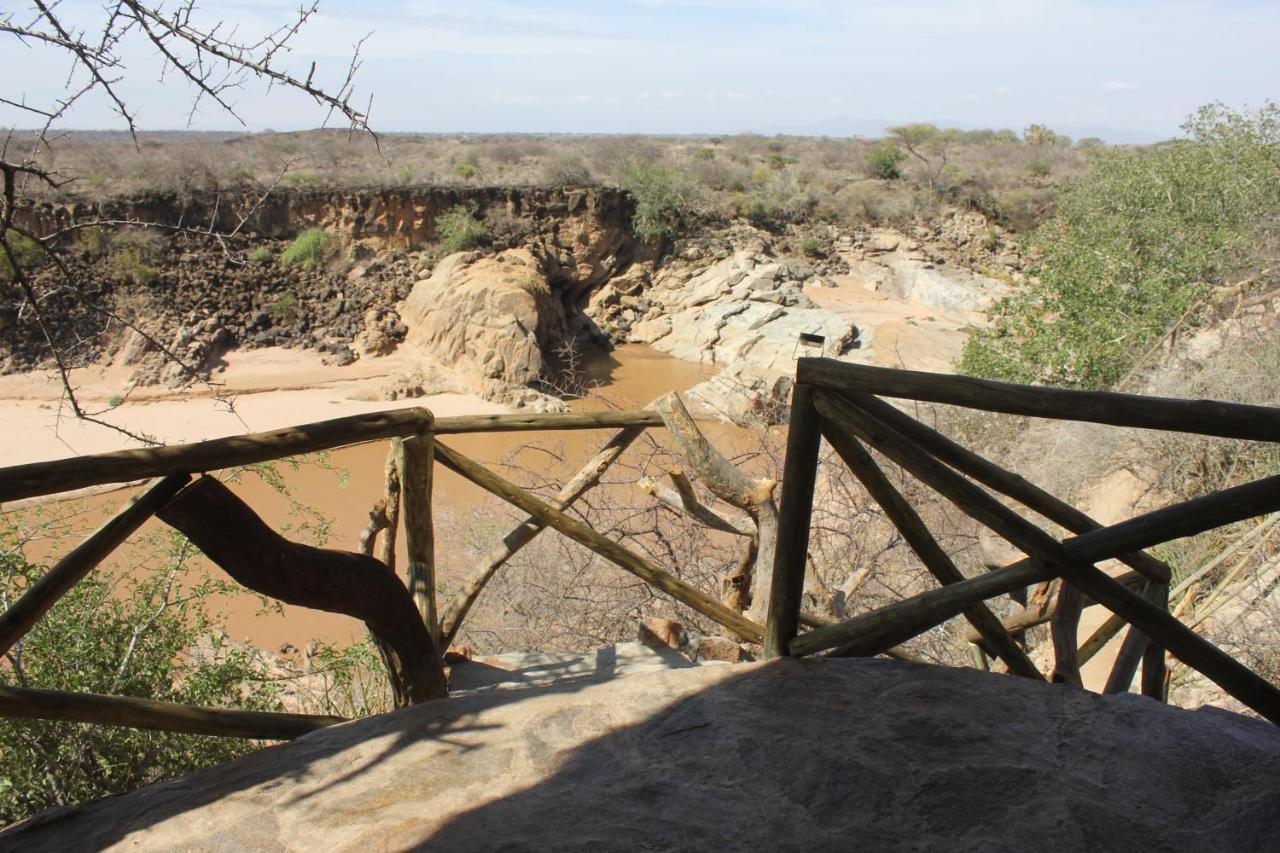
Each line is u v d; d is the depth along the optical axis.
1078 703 2.59
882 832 2.15
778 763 2.42
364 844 2.26
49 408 29.78
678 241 45.50
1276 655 5.79
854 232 47.81
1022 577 2.52
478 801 2.39
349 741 2.70
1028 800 2.21
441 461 3.37
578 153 53.53
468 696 2.91
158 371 33.25
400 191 41.09
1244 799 2.17
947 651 7.19
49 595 2.25
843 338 36.81
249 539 2.56
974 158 60.09
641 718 2.68
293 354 36.41
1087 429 10.81
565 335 40.69
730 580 4.96
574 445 23.66
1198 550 8.36
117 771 4.05
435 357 36.66
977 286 43.50
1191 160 20.39
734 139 78.69
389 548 3.86
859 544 8.62
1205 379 10.89
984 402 2.36
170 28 3.62
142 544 5.04
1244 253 17.97
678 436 4.31
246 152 45.03
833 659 2.90
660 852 2.13
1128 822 2.12
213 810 2.44
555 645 7.90
